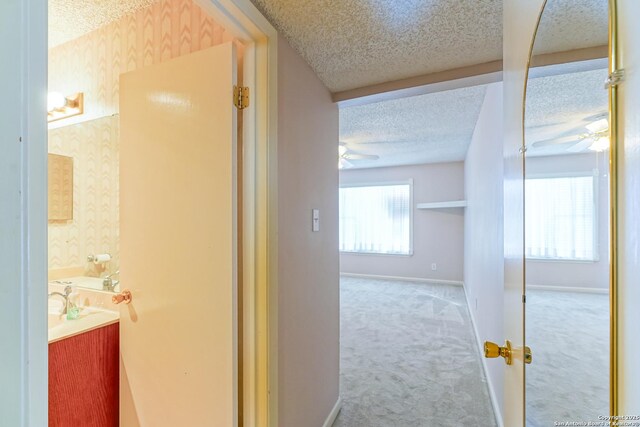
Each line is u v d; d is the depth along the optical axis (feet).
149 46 4.93
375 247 20.36
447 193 18.44
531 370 2.52
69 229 5.89
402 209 19.70
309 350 5.19
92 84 5.61
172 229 4.23
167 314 4.27
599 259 1.61
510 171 3.15
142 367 4.49
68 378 4.33
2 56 1.21
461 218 18.17
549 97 2.43
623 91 1.30
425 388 7.22
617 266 1.37
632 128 1.23
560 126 2.25
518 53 2.75
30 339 1.29
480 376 7.73
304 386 5.01
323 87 5.78
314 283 5.40
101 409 4.64
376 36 4.35
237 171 4.09
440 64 5.16
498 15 3.91
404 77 5.58
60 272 5.87
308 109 5.16
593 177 1.73
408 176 19.40
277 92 4.13
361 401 6.75
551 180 2.28
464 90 7.80
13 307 1.24
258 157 3.98
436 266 18.79
